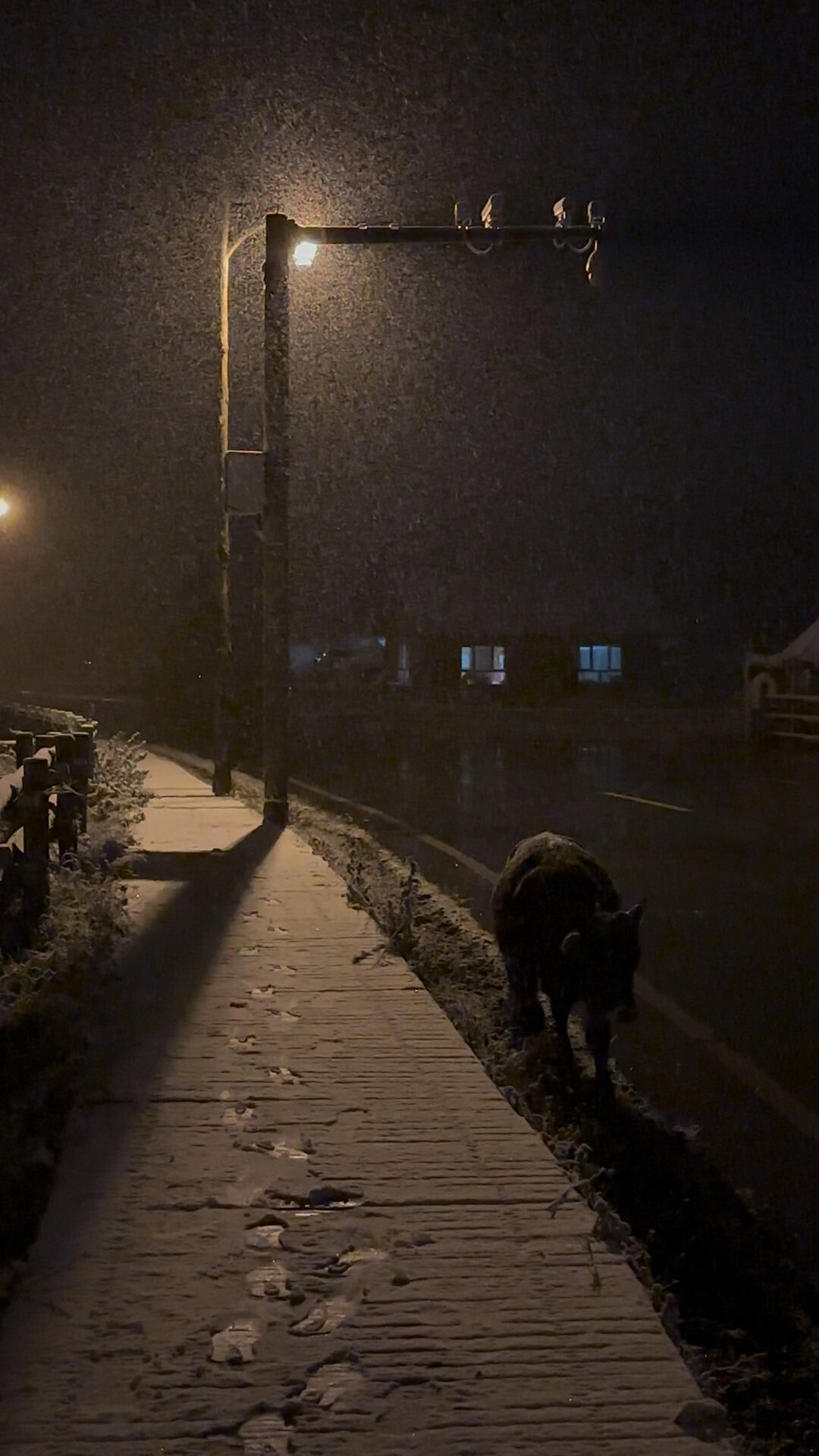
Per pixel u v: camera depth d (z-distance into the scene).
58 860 10.76
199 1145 5.38
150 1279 4.23
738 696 45.69
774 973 9.70
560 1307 4.09
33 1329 3.91
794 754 31.27
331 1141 5.46
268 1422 3.48
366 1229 4.61
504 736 38.41
